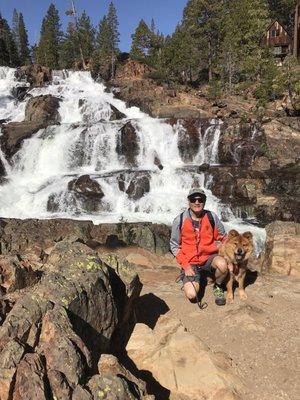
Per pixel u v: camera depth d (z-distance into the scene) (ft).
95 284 12.92
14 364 9.64
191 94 108.88
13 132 65.98
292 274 23.26
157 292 19.99
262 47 133.08
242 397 12.79
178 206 51.21
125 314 14.78
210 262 17.80
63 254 15.80
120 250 33.60
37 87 105.91
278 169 61.05
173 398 12.74
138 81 116.16
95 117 83.92
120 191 53.31
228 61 126.52
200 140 69.05
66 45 193.57
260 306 18.26
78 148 65.05
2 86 109.60
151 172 56.08
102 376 10.09
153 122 69.77
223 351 15.02
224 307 17.98
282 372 13.91
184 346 14.26
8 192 53.26
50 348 10.30
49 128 67.41
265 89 97.81
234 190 53.67
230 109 90.79
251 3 142.00
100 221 46.62
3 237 36.91
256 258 30.94
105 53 157.17
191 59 131.03
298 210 48.26
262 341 15.53
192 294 17.75
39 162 63.82
